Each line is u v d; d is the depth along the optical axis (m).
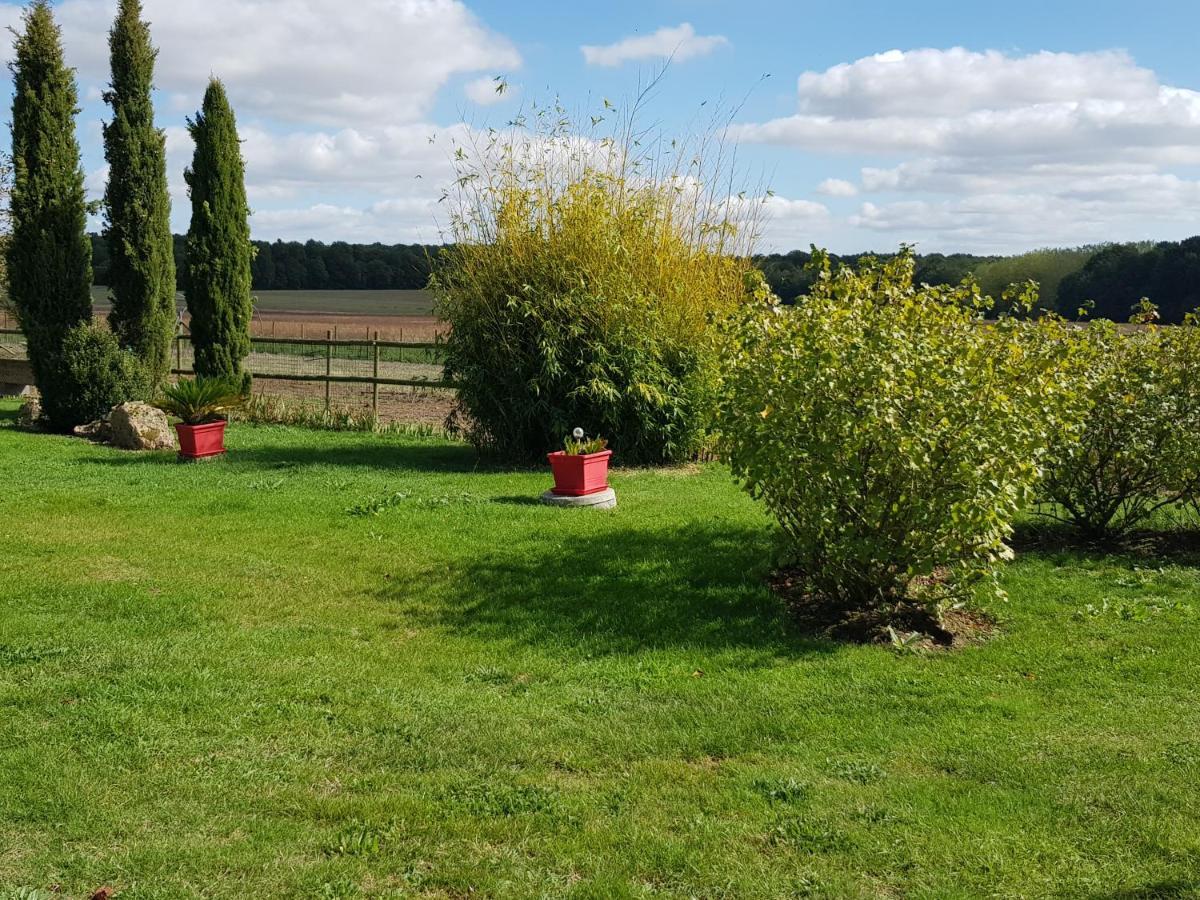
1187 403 8.26
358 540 8.52
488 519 9.38
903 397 5.97
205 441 13.45
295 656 5.75
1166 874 3.46
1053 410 6.45
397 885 3.40
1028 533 9.02
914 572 6.11
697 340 13.61
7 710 4.82
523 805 4.00
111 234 17.86
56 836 3.66
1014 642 6.16
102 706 4.88
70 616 6.34
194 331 18.77
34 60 16.78
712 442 13.88
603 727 4.84
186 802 3.96
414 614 6.63
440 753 4.51
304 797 4.02
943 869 3.52
